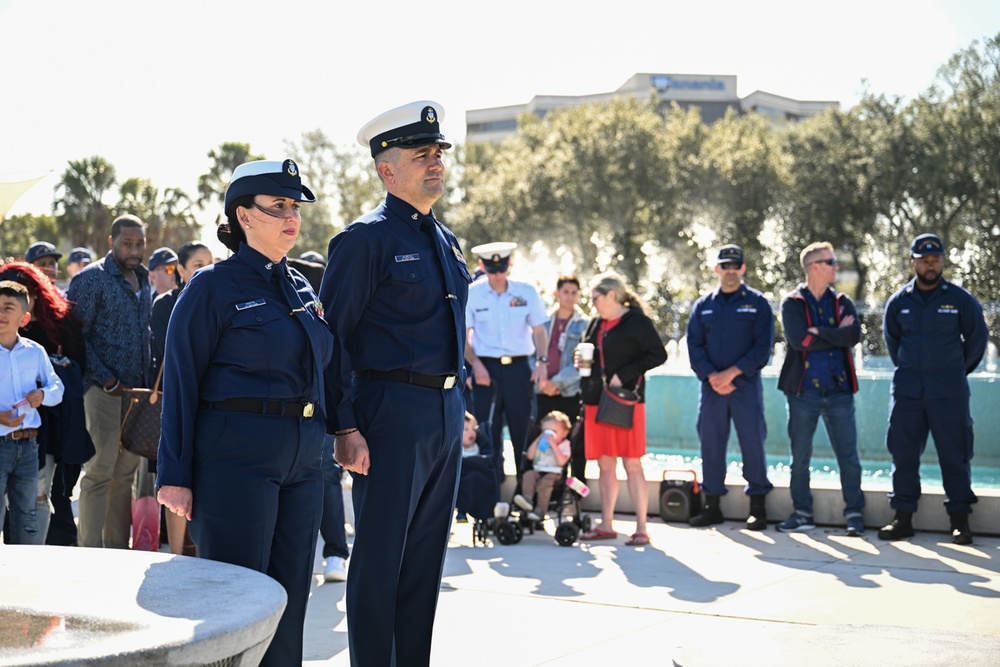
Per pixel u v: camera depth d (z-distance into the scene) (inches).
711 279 1699.1
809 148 1616.6
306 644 185.0
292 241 132.3
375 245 140.0
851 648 99.8
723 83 4845.0
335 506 242.7
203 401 126.6
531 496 298.7
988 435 455.8
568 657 174.2
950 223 1515.7
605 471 295.0
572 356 335.9
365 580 137.9
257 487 124.9
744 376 308.7
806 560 257.0
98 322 251.1
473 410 324.5
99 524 253.3
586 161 1673.2
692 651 99.9
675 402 527.2
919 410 281.9
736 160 1648.6
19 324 218.2
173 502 123.8
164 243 1919.3
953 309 278.7
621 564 255.9
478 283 325.7
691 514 320.2
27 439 218.2
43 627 81.2
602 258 1712.6
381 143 144.3
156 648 75.9
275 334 127.6
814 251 299.4
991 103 1424.7
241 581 97.7
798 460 300.8
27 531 219.3
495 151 2073.1
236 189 130.4
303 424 128.8
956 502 277.7
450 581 237.5
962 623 191.3
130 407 235.6
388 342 140.6
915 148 1483.8
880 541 281.9
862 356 952.9
